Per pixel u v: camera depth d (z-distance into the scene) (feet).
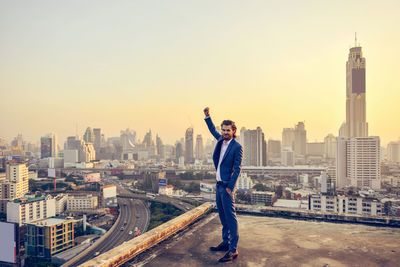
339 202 233.35
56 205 393.91
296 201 421.59
